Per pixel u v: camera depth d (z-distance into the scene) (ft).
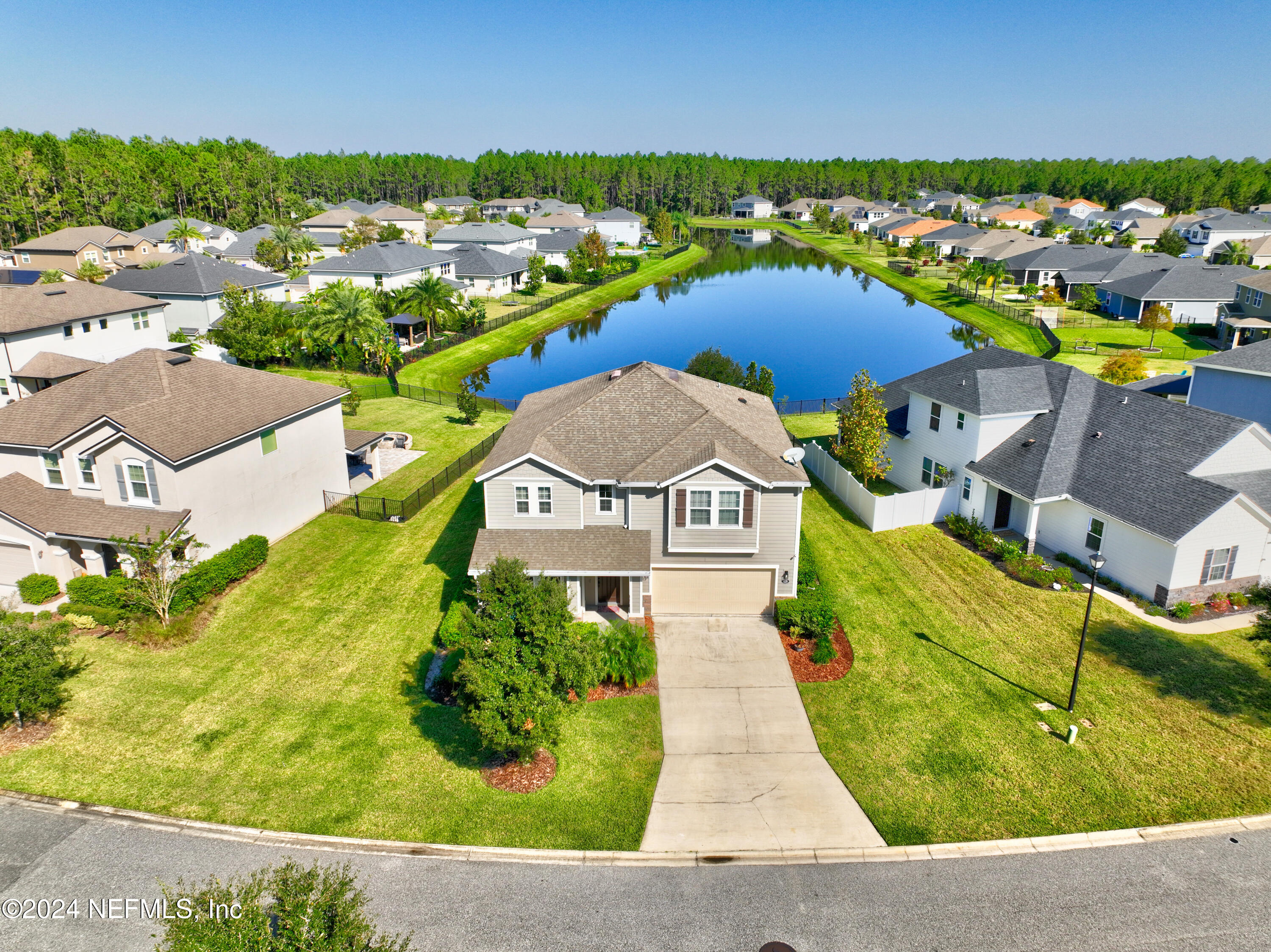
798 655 84.12
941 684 78.28
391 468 139.74
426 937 49.34
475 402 165.78
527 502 90.79
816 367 249.55
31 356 166.61
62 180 465.88
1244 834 58.65
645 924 50.75
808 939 49.73
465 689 64.75
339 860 55.72
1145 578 92.27
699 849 57.67
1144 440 101.76
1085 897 53.11
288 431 109.70
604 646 78.13
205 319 224.33
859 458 122.11
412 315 238.89
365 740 69.05
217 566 91.50
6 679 65.21
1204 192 644.27
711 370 157.28
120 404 97.55
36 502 94.79
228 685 76.48
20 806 59.88
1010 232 421.59
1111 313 276.82
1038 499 101.40
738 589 92.53
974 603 93.81
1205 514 86.58
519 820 60.23
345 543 108.68
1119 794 62.95
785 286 408.87
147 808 60.23
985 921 51.26
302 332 206.08
